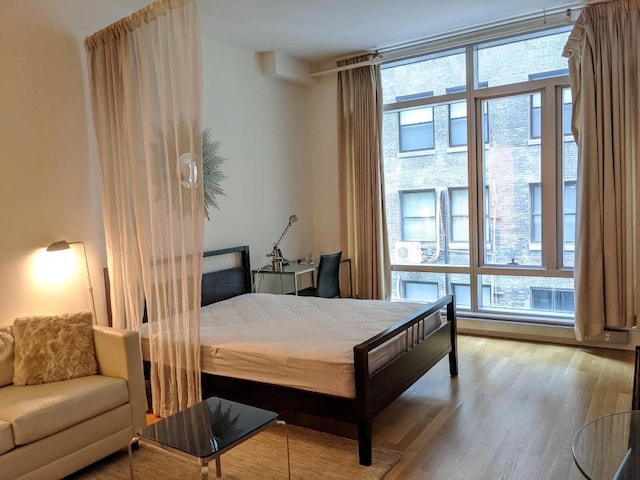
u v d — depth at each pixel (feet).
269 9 12.59
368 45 15.89
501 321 15.11
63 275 10.80
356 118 16.80
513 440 8.80
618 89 12.46
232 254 15.11
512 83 14.83
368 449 8.14
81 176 11.18
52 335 9.02
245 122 15.64
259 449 8.82
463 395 10.91
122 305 10.98
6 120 9.87
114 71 10.37
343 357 8.43
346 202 17.49
